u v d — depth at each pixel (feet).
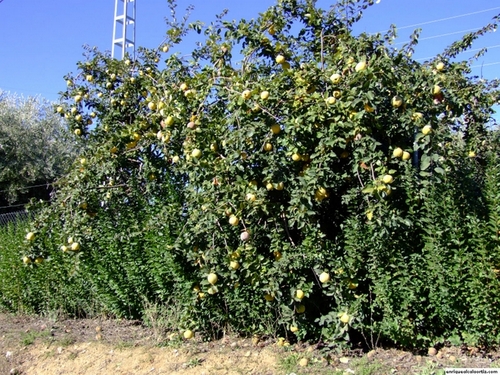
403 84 13.21
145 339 16.56
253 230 13.71
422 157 12.48
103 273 18.21
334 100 12.44
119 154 17.99
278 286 12.91
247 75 14.30
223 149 14.30
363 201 13.23
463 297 13.03
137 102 19.85
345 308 13.21
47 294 20.93
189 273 15.87
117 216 18.22
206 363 14.06
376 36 13.32
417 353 13.65
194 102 15.25
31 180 63.46
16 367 15.94
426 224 13.37
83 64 20.42
